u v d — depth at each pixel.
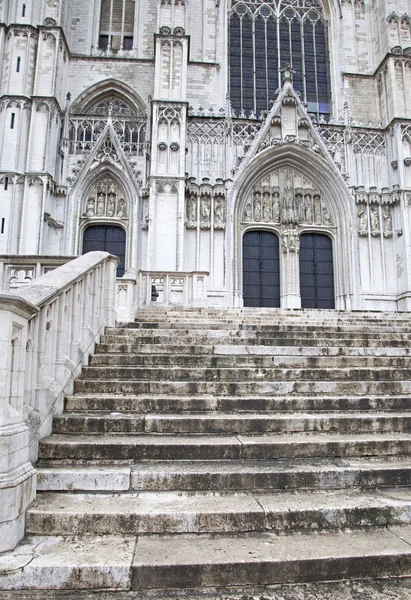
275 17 34.12
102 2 34.16
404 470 5.79
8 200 25.08
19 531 4.55
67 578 4.02
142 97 31.59
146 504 5.05
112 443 6.02
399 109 29.59
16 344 5.13
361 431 7.03
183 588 4.08
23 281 13.27
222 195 27.45
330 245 29.42
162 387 7.98
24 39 27.23
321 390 8.31
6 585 3.98
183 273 20.08
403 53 30.50
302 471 5.61
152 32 33.25
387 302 27.44
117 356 9.20
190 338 10.56
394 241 28.08
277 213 28.88
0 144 25.69
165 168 26.81
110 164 27.50
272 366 9.45
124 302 13.77
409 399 7.86
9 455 4.58
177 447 6.05
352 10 34.12
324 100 33.34
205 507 4.96
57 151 27.48
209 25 33.09
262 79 33.00
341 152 29.58
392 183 28.89
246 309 17.67
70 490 5.39
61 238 26.42
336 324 14.33
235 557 4.25
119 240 27.67
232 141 28.59
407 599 3.97
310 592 4.09
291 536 4.75
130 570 4.07
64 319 7.72
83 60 31.67
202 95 31.66
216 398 7.46
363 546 4.50
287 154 28.83
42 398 6.32
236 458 6.12
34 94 26.81
